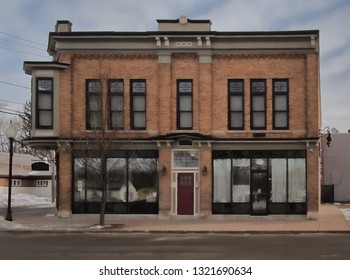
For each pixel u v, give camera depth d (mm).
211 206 27188
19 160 56000
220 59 27594
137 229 22844
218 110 27469
